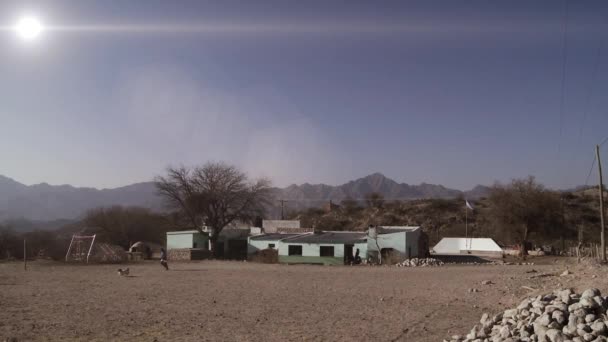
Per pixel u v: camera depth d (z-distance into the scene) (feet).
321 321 64.54
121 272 134.41
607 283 65.98
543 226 240.53
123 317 67.00
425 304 78.59
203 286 107.24
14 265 173.68
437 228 336.29
